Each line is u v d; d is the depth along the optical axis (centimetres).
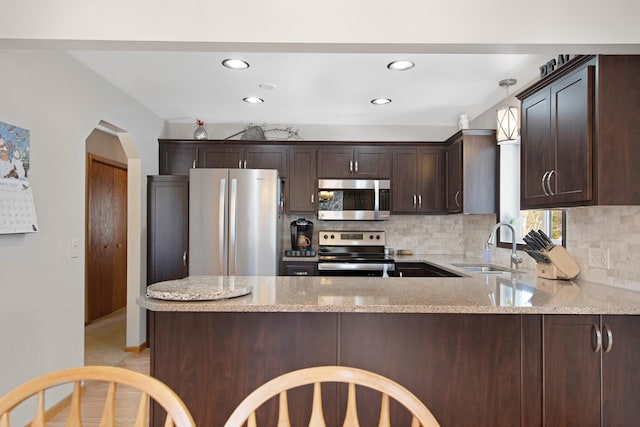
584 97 194
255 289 202
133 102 366
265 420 171
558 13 173
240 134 459
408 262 410
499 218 369
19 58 224
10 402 91
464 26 174
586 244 241
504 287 214
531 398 171
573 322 171
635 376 171
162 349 172
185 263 385
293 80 320
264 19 173
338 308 163
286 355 172
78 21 169
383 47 179
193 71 301
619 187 187
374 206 434
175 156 430
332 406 171
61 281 261
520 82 324
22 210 222
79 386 96
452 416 172
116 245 546
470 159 377
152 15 171
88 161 476
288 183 435
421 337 173
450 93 352
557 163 216
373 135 464
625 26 172
